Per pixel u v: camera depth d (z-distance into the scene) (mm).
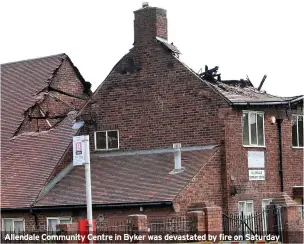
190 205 31359
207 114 36156
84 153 27062
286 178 38312
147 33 38156
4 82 44312
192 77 36656
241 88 41000
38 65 44125
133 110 38250
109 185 35312
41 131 40812
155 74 37781
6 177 38312
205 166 34469
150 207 32781
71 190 35938
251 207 36281
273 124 37969
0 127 41688
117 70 38906
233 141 35844
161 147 37281
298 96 38625
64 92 43281
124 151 38250
